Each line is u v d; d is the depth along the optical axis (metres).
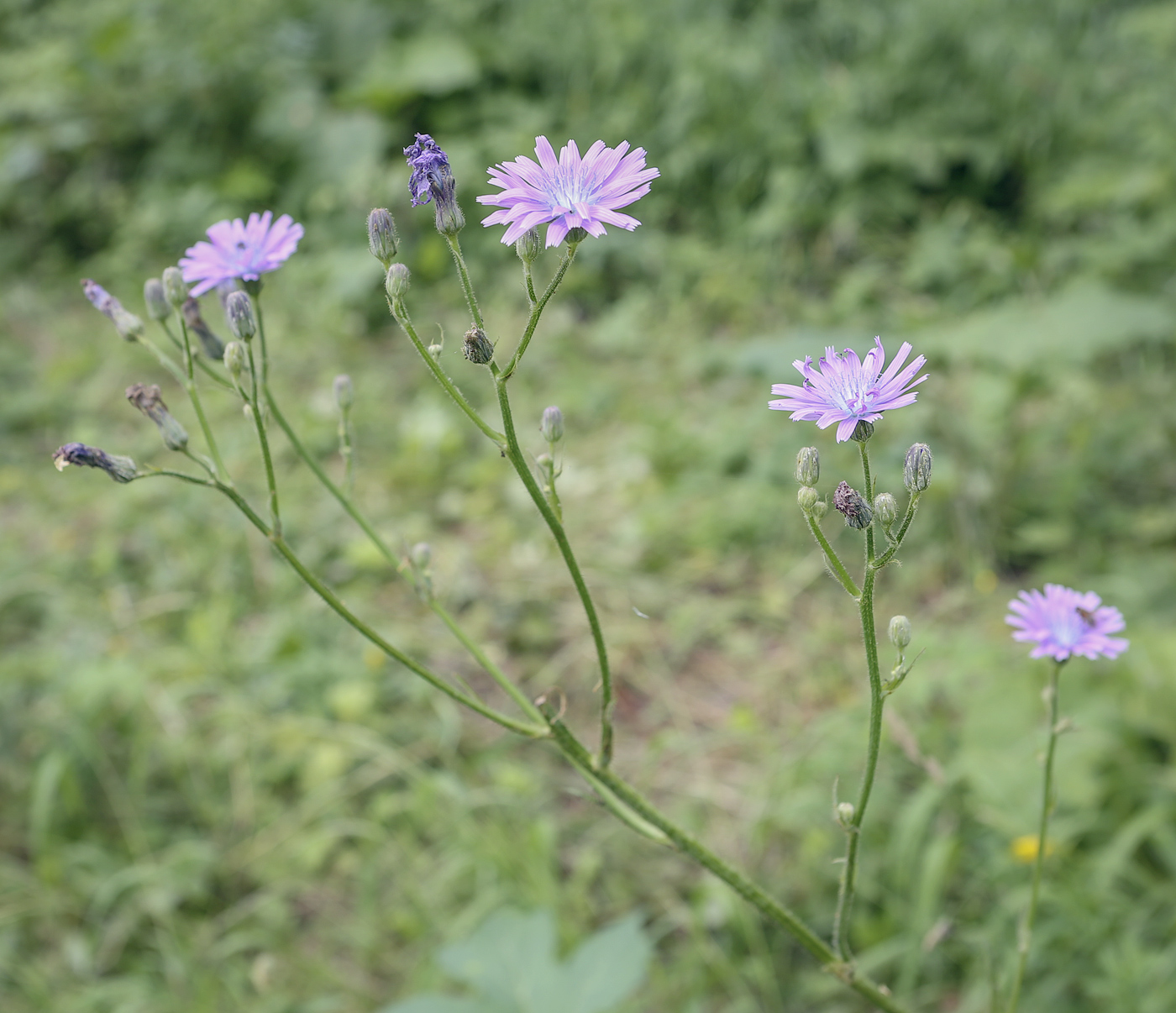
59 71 1.38
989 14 1.30
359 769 0.67
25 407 1.04
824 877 0.58
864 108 1.21
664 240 1.19
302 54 1.36
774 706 0.72
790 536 0.85
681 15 1.35
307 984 0.57
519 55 1.34
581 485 0.92
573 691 0.74
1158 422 0.89
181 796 0.67
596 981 0.46
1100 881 0.54
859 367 0.32
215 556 0.85
